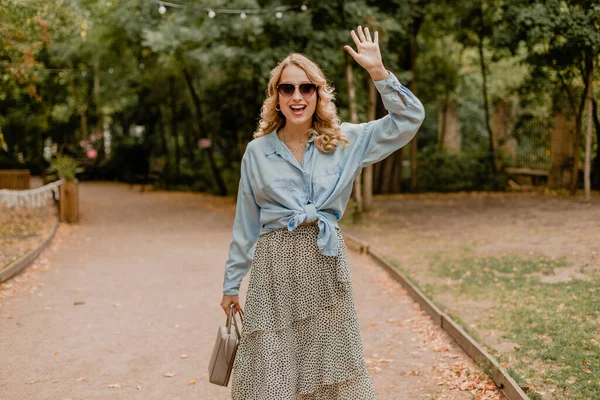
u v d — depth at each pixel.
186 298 7.43
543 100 19.11
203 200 21.11
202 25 14.71
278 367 2.77
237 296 3.06
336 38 13.66
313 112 2.90
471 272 7.93
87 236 12.88
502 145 21.80
